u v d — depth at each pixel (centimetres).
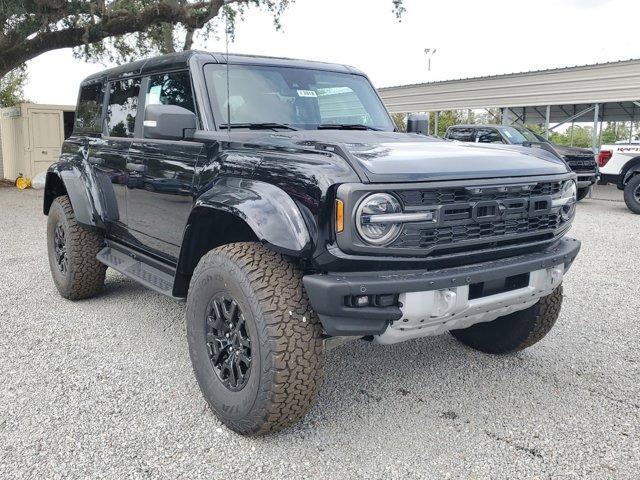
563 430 314
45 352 420
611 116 2384
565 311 529
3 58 1505
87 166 500
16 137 1903
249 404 290
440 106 2264
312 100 416
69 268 519
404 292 271
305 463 283
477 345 428
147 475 271
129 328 472
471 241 290
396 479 270
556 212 331
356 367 401
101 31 1485
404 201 272
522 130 1444
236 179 315
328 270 274
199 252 357
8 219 1133
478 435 309
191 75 381
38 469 274
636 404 344
